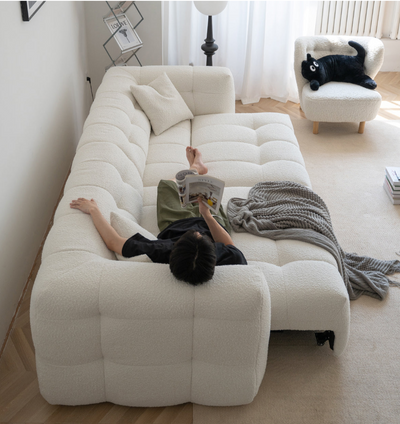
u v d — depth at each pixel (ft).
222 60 17.48
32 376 7.34
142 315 5.90
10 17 8.09
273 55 17.39
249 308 5.89
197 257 5.76
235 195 9.48
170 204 8.59
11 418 6.73
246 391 6.61
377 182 12.63
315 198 9.33
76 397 6.61
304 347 7.94
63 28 12.07
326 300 7.09
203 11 14.21
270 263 7.79
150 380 6.47
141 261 6.63
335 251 8.17
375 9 18.04
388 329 8.36
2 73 7.73
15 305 8.41
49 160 10.64
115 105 10.67
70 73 12.82
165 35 16.66
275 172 10.07
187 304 5.88
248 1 16.20
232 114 12.51
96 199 7.48
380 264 9.68
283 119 12.12
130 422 6.71
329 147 14.34
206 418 6.76
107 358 6.31
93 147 8.85
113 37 15.17
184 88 12.46
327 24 18.45
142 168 9.89
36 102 9.65
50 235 6.81
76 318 5.95
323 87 14.80
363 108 14.26
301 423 6.75
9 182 8.09
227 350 6.19
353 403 7.06
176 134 11.67
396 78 19.02
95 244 6.70
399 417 6.88
